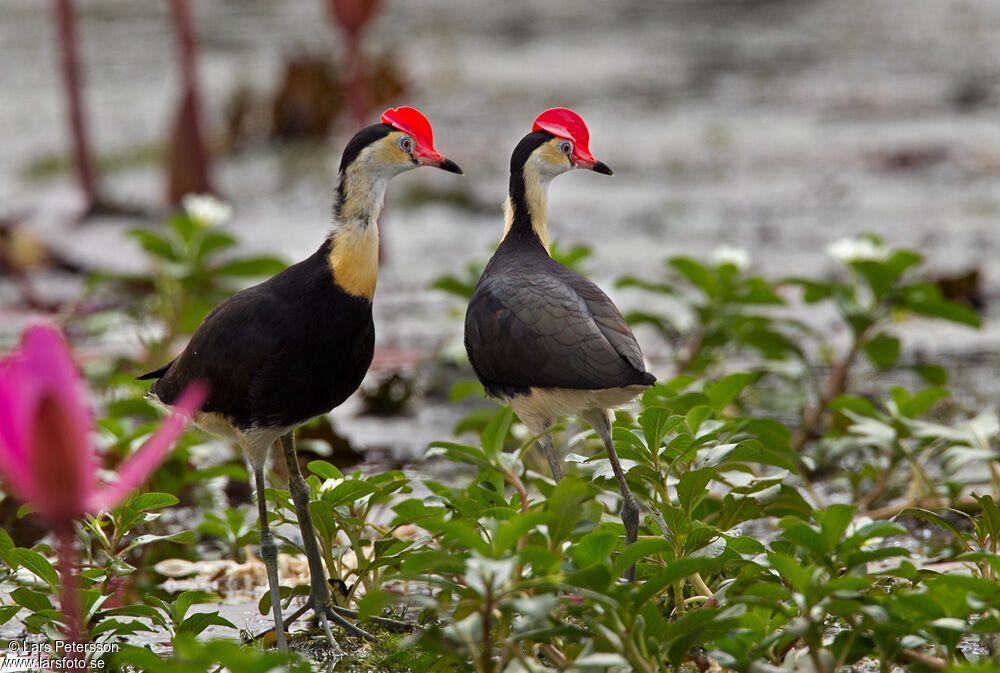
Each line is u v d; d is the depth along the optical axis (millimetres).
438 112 28953
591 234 20297
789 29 40312
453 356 12672
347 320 6789
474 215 21547
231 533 8148
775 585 5820
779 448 8070
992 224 20000
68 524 3947
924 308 11258
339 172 6938
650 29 40344
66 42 20391
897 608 5773
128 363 12766
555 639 6355
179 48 20188
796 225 20453
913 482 9109
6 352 13453
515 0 45344
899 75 33188
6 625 7473
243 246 18953
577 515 5832
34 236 18672
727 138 27266
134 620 6652
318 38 35969
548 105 29969
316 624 7309
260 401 6652
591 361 6816
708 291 11844
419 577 5746
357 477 7160
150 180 23938
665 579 5574
